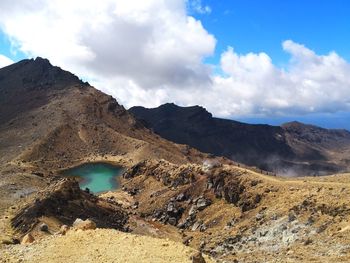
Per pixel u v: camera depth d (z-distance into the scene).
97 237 39.31
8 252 37.06
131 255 34.84
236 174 183.88
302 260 77.50
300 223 117.00
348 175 155.38
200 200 194.38
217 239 146.00
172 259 34.28
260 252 109.38
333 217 108.94
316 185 138.50
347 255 75.00
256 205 156.00
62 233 42.53
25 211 145.75
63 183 166.50
